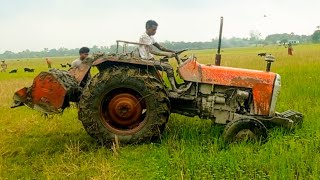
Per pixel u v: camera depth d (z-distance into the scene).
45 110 6.23
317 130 6.21
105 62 6.59
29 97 6.25
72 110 9.41
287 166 4.91
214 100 6.47
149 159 5.49
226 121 6.51
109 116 6.39
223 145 5.93
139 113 6.38
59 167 5.38
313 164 4.87
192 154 5.42
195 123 7.41
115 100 6.35
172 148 5.89
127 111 6.33
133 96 6.34
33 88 6.22
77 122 8.15
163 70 6.64
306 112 7.93
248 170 4.86
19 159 5.93
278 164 4.93
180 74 6.56
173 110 6.70
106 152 6.04
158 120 6.20
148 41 6.92
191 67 6.54
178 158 5.31
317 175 4.57
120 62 6.41
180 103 6.68
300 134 6.23
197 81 6.50
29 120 8.60
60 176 5.10
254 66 23.23
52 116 8.68
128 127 6.44
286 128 6.42
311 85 11.32
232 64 26.81
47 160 5.77
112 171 5.14
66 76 6.52
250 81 6.46
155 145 6.14
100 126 6.22
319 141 5.74
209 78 6.49
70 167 5.36
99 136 6.23
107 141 6.23
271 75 6.52
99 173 5.12
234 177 4.73
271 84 6.46
